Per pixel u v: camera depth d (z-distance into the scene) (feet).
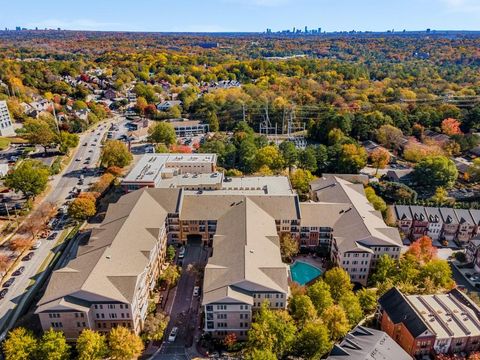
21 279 422.82
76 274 343.05
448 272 407.64
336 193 539.70
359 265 421.59
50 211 549.95
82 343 302.66
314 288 368.48
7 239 492.95
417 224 525.75
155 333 341.62
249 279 342.64
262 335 309.22
